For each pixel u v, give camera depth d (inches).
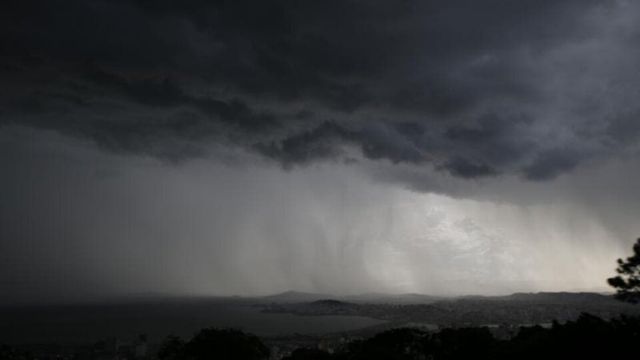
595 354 1584.6
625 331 1598.2
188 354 2593.5
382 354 2659.9
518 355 1875.0
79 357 4926.2
